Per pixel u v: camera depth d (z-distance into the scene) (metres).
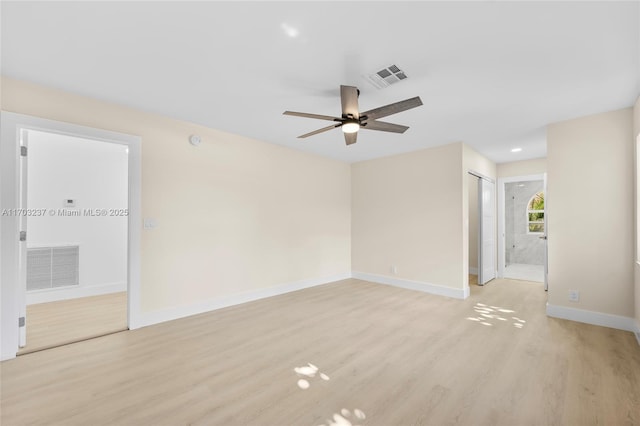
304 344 2.77
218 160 3.89
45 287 4.19
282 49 2.09
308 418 1.74
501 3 1.63
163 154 3.38
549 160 3.58
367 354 2.56
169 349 2.65
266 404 1.87
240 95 2.84
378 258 5.51
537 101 2.94
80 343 2.77
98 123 2.93
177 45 2.05
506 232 8.61
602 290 3.23
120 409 1.80
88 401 1.88
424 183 4.84
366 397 1.94
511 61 2.22
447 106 3.06
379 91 2.71
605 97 2.85
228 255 3.99
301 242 5.02
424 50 2.09
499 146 4.65
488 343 2.78
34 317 3.48
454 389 2.03
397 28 1.85
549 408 1.82
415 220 4.96
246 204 4.21
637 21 1.76
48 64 2.29
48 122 2.65
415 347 2.70
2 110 2.46
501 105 3.04
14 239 2.49
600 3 1.63
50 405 1.84
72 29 1.87
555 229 3.54
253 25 1.83
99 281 4.63
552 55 2.14
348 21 1.79
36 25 1.83
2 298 2.42
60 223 4.33
